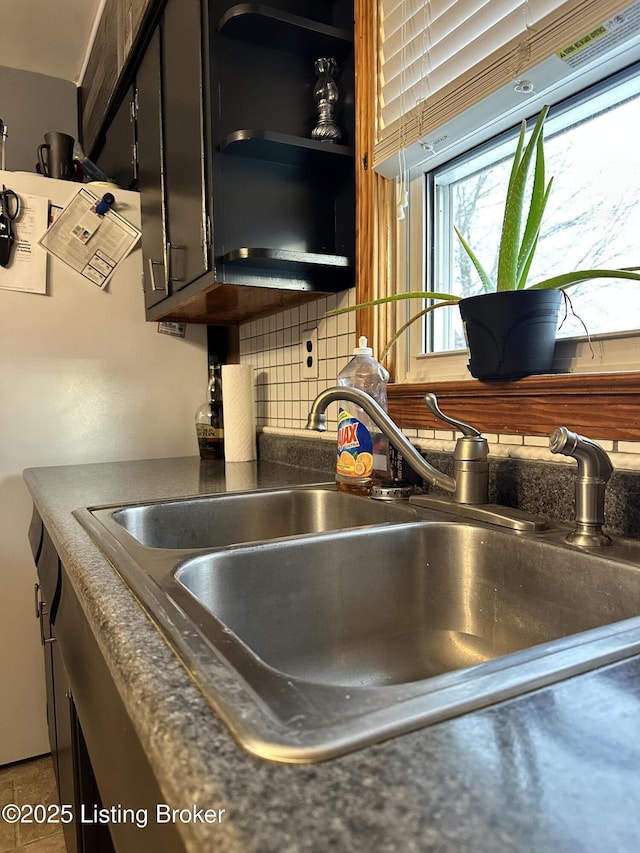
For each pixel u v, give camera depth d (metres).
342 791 0.25
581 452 0.68
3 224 1.61
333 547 0.75
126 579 0.57
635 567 0.60
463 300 0.90
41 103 2.56
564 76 0.87
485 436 0.95
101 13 2.11
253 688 0.36
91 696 0.62
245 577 0.69
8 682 1.62
